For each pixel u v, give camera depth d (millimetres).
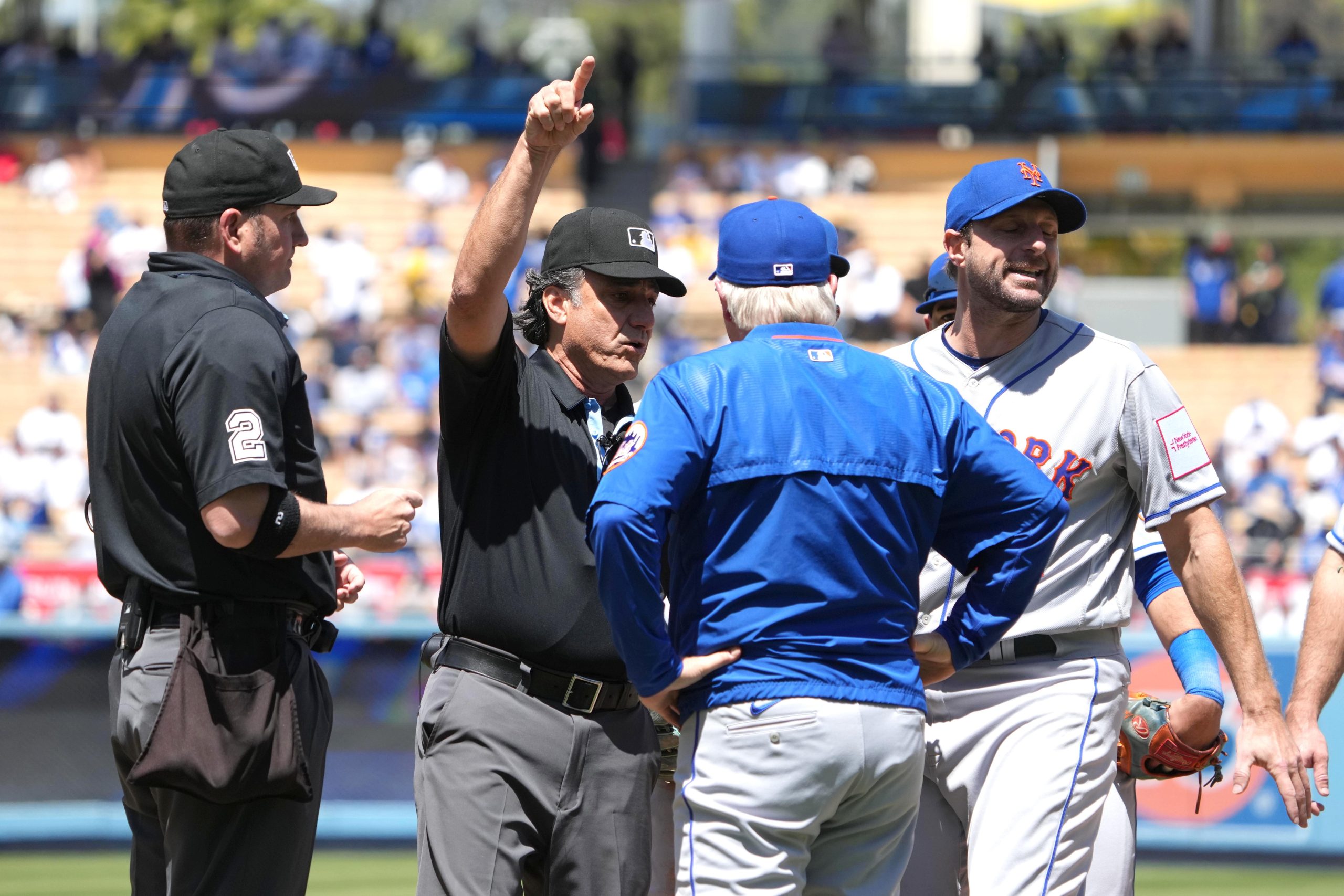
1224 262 72125
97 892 27797
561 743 12219
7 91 82875
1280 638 33812
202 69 106750
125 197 80812
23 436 56031
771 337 11039
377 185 81625
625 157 87625
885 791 10750
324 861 31953
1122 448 13203
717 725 10570
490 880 11867
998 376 13539
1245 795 32000
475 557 12344
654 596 10258
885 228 78188
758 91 83375
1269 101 84000
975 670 13148
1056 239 13305
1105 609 13117
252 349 11789
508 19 162875
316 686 12727
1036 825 12664
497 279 11641
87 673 33875
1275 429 57656
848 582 10523
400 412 61594
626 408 13203
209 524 11555
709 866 10586
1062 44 84875
